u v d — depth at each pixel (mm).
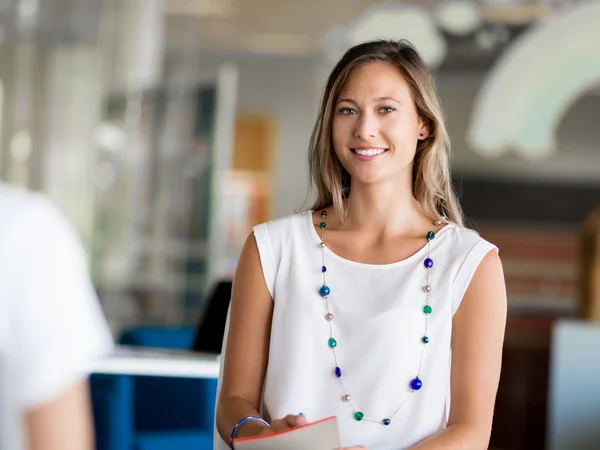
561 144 9344
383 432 1872
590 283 7215
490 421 1902
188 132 7449
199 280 7402
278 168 10047
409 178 2018
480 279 1923
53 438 990
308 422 1796
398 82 1962
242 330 1981
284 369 1914
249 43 9898
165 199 7598
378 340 1888
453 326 1926
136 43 8508
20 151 8328
